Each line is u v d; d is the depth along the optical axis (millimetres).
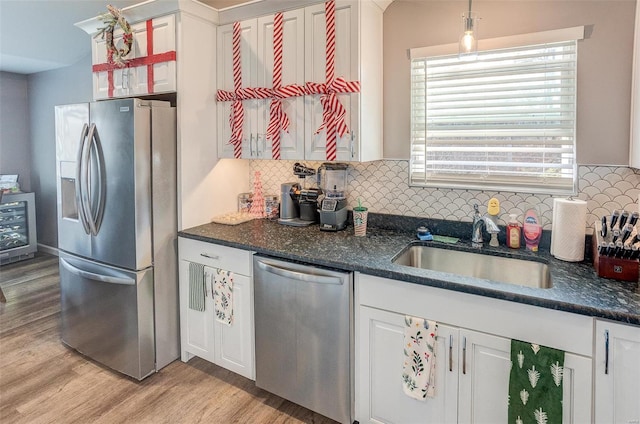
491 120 2176
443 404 1666
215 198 2730
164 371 2471
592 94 1908
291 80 2326
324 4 2182
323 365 1942
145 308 2357
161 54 2441
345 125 2174
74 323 2652
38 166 4883
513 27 2047
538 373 1441
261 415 2078
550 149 2049
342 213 2516
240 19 2506
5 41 3604
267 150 2467
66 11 3248
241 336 2264
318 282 1889
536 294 1448
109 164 2338
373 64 2275
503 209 2172
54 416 2053
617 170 1880
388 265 1794
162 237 2424
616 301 1380
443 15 2215
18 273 4215
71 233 2613
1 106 4656
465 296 1572
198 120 2541
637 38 1727
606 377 1355
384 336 1784
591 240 1898
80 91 4262
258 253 2135
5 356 2633
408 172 2408
